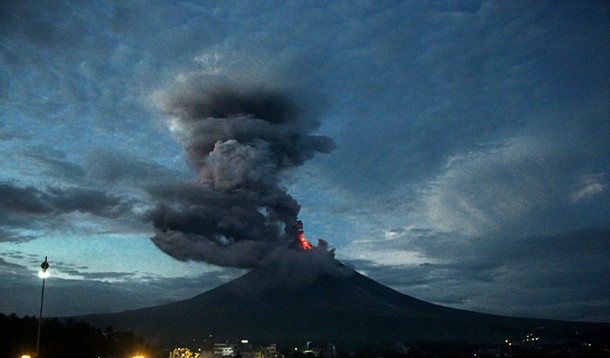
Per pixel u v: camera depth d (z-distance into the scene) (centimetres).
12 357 10719
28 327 12638
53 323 13875
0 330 11831
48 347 11838
